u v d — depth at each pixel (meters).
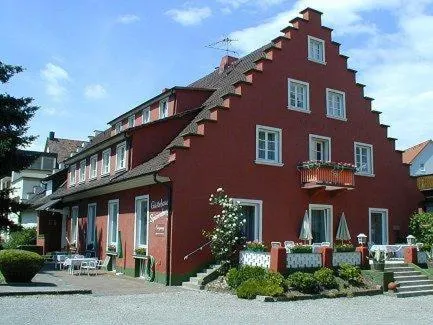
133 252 21.08
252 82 21.33
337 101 24.62
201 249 18.73
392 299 16.62
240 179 20.25
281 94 22.30
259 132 21.45
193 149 19.14
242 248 18.53
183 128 23.47
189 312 12.66
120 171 23.11
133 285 17.97
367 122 25.44
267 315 12.55
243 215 19.09
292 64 22.94
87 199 27.73
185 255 18.41
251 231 20.56
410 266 20.67
